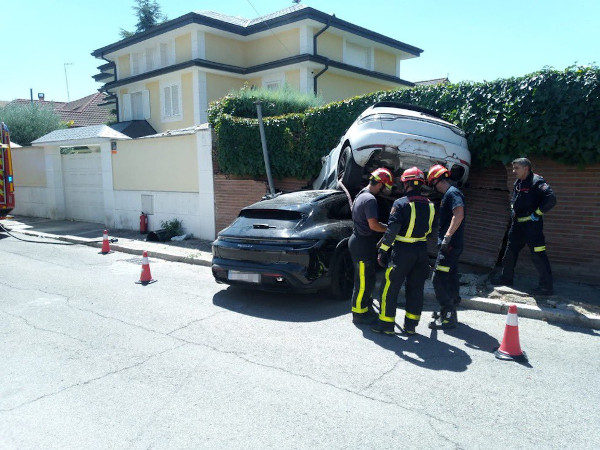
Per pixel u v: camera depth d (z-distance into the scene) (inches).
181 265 361.7
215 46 770.2
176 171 468.8
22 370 170.4
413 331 201.8
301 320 223.3
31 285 295.7
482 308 235.1
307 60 696.4
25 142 850.1
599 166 261.9
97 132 543.5
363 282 213.5
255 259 242.1
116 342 196.9
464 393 149.9
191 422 134.9
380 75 825.5
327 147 380.2
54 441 126.6
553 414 137.5
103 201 599.8
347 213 279.7
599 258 266.5
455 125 295.3
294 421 134.6
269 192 408.5
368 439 125.3
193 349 188.4
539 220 235.1
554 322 215.9
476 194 310.0
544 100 265.4
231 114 431.5
